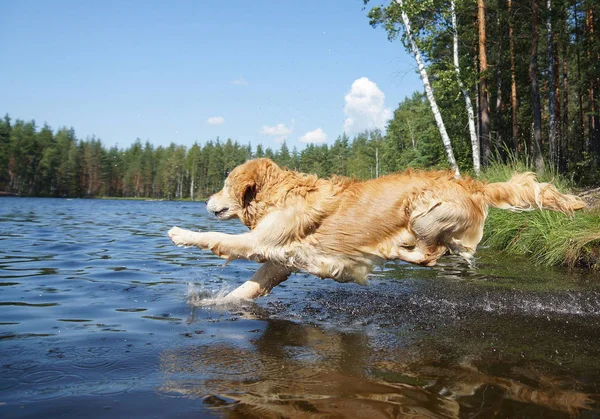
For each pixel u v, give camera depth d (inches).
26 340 45.6
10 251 109.1
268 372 39.4
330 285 79.5
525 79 395.5
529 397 34.8
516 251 121.5
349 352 45.1
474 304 66.1
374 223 63.3
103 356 42.0
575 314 61.1
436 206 61.1
